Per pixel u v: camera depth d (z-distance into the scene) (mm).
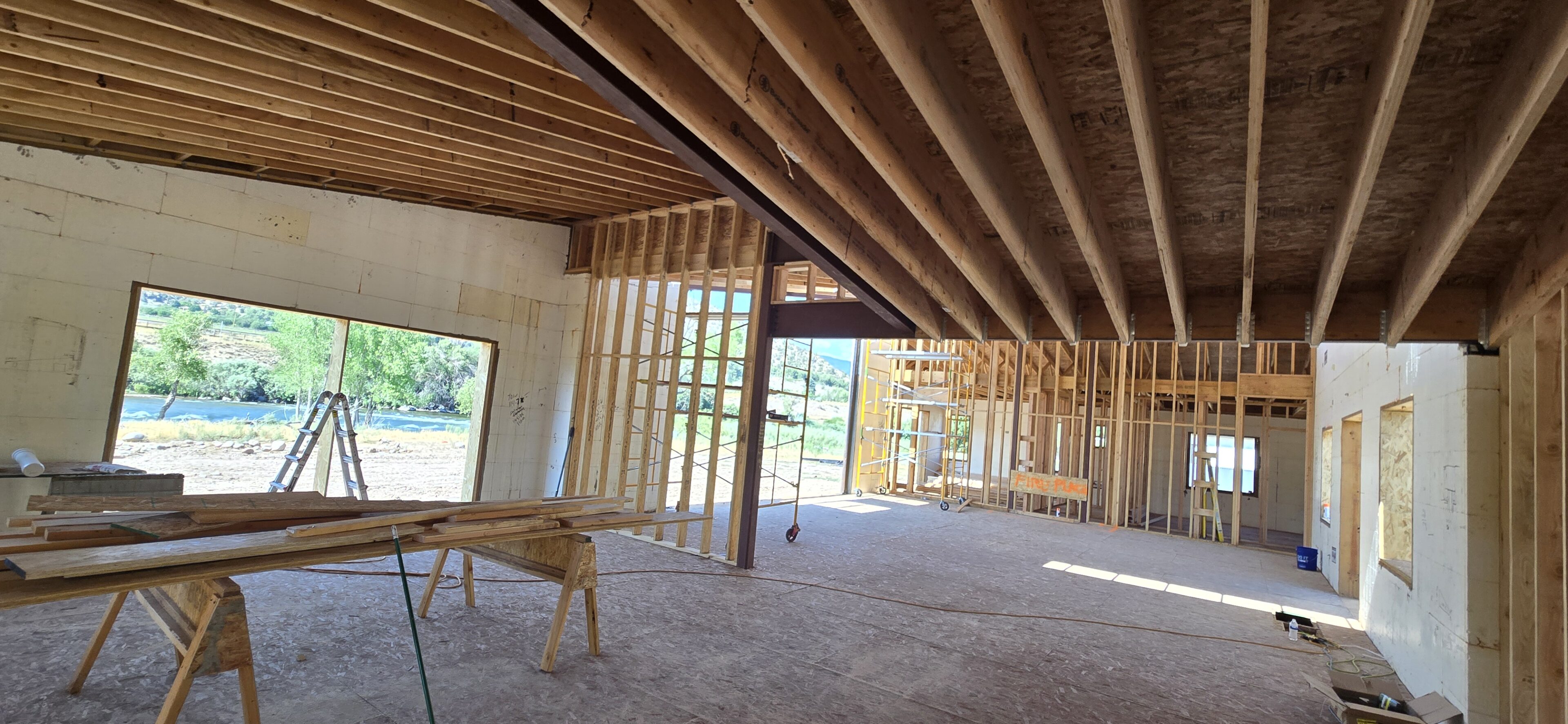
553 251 8312
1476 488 3398
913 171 2260
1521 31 1485
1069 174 2100
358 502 3463
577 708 3094
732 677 3588
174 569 2289
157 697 2873
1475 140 1840
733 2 1651
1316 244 3039
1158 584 6699
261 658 3328
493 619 4191
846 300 5785
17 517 2633
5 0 2963
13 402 4633
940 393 14094
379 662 3416
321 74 3814
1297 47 1642
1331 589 7094
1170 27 1624
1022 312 4289
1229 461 12867
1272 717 3586
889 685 3662
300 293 6094
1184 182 2471
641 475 7281
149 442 13305
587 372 7766
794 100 1967
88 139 4848
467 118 4449
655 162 5289
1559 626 2955
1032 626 4930
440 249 7172
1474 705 3293
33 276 4723
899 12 1483
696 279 7430
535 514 3600
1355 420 6719
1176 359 10625
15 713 2643
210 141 4918
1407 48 1276
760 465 6105
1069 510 12414
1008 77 1523
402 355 19281
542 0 1503
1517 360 3287
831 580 5828
